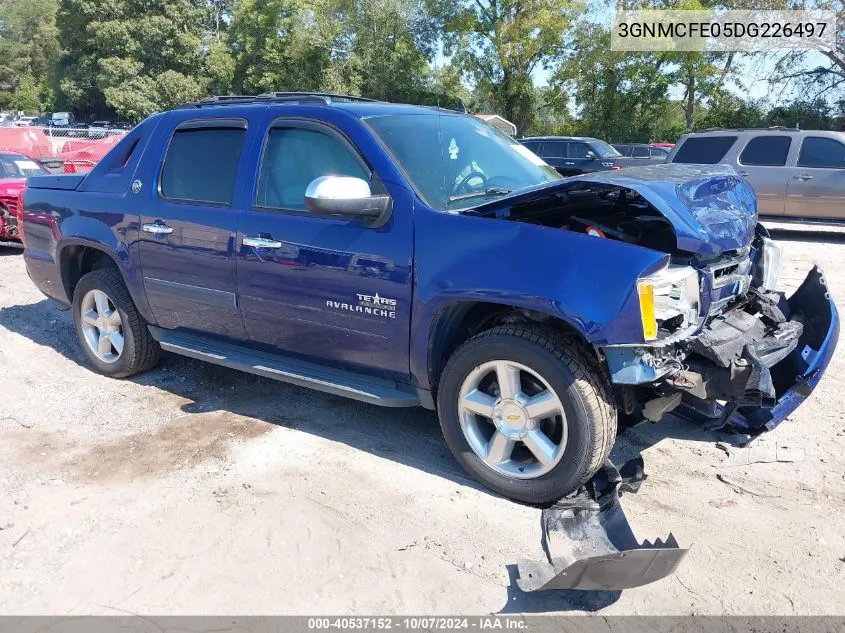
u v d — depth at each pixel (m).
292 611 2.62
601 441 3.05
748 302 3.74
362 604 2.65
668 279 3.01
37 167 11.38
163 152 4.53
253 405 4.54
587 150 17.64
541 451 3.20
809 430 4.12
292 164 3.90
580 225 3.57
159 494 3.40
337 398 4.65
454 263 3.24
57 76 52.50
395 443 3.97
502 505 3.29
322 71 38.72
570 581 2.57
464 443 3.43
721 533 3.08
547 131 36.62
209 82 45.31
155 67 46.44
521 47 33.31
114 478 3.56
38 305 7.14
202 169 4.30
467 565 2.86
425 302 3.33
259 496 3.38
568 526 3.06
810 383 3.85
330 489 3.44
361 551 2.96
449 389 3.41
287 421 4.28
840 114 29.62
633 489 3.35
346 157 3.70
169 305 4.50
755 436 3.77
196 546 3.00
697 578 2.79
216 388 4.85
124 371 4.95
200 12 46.59
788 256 10.51
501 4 33.56
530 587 2.60
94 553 2.96
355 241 3.54
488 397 3.36
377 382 3.77
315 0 39.09
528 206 3.51
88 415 4.37
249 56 40.75
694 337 3.13
